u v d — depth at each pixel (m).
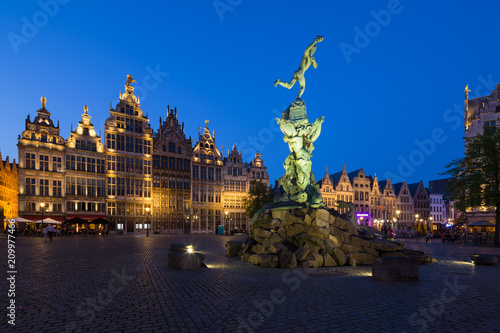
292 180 20.62
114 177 63.28
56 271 13.88
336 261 15.91
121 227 63.25
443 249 28.86
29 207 53.19
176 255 14.58
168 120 73.12
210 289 10.19
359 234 18.52
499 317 7.28
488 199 35.66
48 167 55.59
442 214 100.56
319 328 6.52
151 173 68.06
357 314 7.46
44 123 55.84
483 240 39.47
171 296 9.24
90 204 59.72
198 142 76.88
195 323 6.82
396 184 99.88
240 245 20.73
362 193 88.19
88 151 60.47
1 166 51.56
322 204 18.97
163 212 69.62
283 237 17.38
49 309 7.89
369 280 11.77
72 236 49.62
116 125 64.50
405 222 92.94
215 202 77.38
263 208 20.83
